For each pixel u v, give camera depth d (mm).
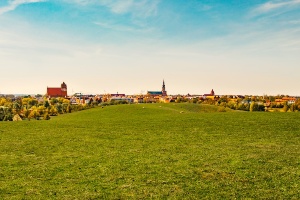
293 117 37969
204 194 12000
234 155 18250
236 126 31188
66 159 17828
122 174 14711
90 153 19453
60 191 12516
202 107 116812
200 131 28594
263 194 11906
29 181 13781
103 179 13992
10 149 20906
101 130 30719
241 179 13703
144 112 77438
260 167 15539
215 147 20844
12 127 33969
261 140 23281
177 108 108312
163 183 13352
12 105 154625
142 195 12008
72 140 24625
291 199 11391
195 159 17422
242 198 11539
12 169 15742
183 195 11945
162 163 16641
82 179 14008
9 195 12125
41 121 41781
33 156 18719
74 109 141500
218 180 13641
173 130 29703
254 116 40156
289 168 15289
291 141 22703
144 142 23328
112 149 20688
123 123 37125
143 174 14680
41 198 11797
